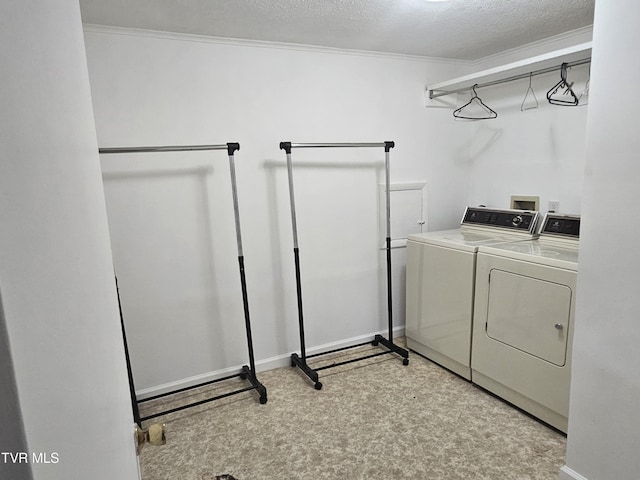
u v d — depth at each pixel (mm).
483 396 2471
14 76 336
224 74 2494
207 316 2648
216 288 2650
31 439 322
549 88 2832
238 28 2309
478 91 3377
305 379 2738
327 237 2988
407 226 3311
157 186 2406
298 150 2787
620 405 1488
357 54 2896
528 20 2355
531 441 2039
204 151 2494
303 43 2666
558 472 1824
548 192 2924
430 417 2268
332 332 3127
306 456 1989
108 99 2236
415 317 3027
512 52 2986
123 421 729
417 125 3236
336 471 1883
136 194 2361
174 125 2404
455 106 3389
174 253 2500
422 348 3027
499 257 2316
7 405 300
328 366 2740
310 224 2908
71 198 499
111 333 702
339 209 3002
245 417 2326
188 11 2027
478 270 2469
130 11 1997
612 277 1466
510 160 3182
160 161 2393
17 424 306
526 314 2180
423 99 3227
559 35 2645
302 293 2957
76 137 560
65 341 421
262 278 2791
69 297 449
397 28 2422
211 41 2428
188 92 2416
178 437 2168
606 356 1516
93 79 2189
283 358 2936
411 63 3129
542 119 2912
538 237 2684
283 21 2229
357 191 3051
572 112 2713
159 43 2309
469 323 2557
